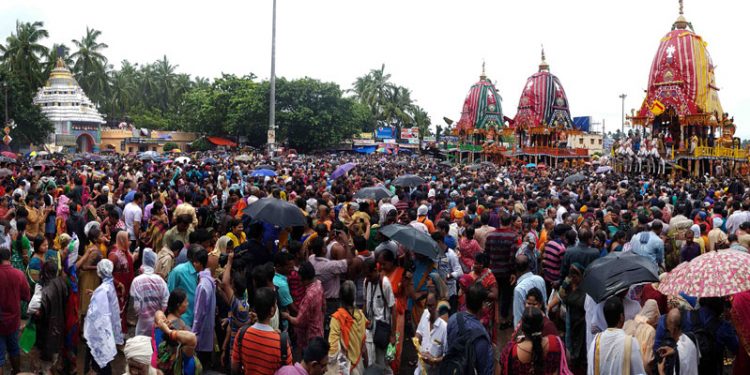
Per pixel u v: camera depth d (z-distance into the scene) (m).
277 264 7.77
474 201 13.67
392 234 8.24
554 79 68.88
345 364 6.73
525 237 10.50
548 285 10.82
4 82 59.19
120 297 8.84
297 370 5.07
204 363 7.50
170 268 8.70
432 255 8.03
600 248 9.77
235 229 10.20
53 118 73.12
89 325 7.09
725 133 53.00
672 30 52.28
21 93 60.84
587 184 23.52
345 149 84.00
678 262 10.56
